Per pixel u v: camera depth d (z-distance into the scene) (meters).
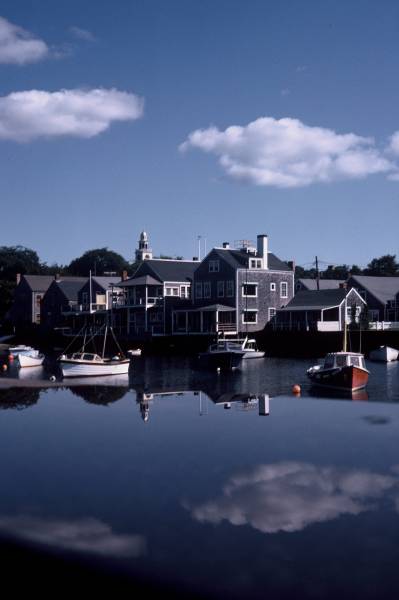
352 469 10.36
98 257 153.62
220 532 7.84
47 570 6.96
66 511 8.60
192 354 64.56
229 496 8.98
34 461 11.08
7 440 12.72
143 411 16.39
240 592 6.54
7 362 59.16
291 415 15.41
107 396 19.59
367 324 65.44
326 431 13.39
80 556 7.23
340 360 34.06
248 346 62.22
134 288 79.38
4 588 6.68
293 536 7.77
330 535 7.79
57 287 96.31
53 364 56.31
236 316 69.25
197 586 6.65
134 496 9.15
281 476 10.07
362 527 8.00
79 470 10.47
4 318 112.88
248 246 74.12
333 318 68.81
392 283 85.00
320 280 94.12
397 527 7.98
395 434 13.02
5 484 9.74
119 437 12.96
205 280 72.81
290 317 70.50
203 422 14.60
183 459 11.12
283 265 75.62
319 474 10.16
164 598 6.54
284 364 50.44
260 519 8.29
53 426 14.26
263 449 11.80
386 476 9.98
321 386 34.25
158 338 68.06
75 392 20.72
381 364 49.31
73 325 90.19
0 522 8.20
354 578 6.82
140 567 7.02
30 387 22.45
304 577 6.85
